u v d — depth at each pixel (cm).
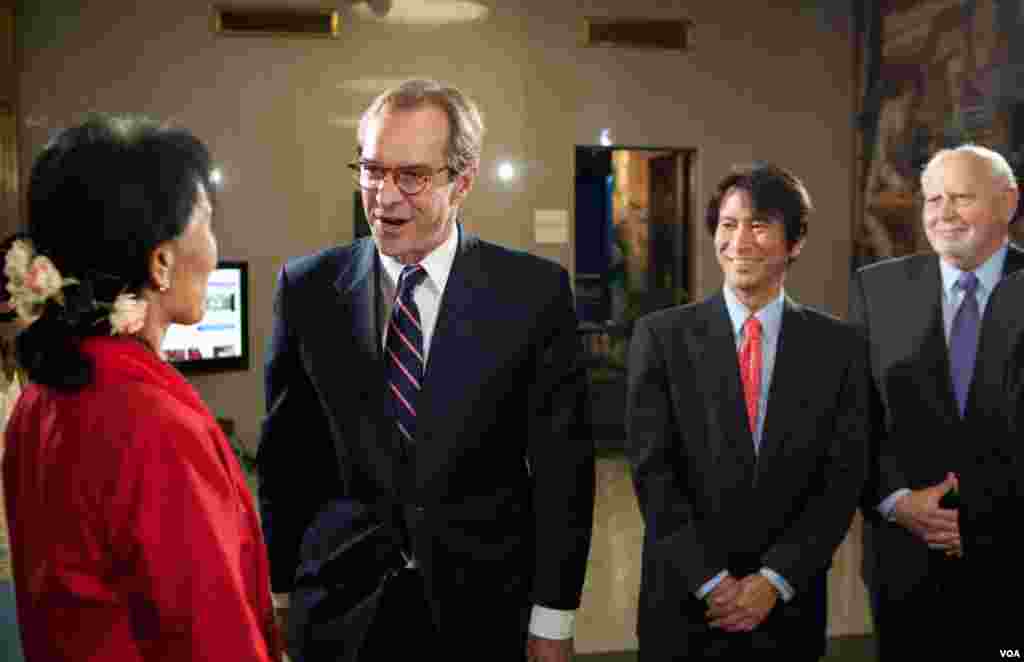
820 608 189
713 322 196
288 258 695
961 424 200
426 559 155
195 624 92
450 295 160
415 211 150
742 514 186
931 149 620
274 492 168
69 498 92
